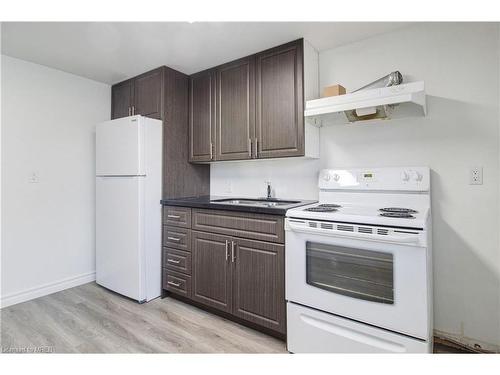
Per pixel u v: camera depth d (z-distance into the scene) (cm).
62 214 272
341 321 154
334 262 157
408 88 159
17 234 242
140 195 238
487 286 169
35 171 253
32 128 251
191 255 232
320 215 159
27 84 248
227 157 249
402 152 196
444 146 181
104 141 264
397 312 138
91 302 243
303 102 206
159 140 253
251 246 195
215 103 257
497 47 166
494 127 167
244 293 199
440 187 182
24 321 210
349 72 217
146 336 191
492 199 168
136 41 213
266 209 186
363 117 200
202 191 296
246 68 237
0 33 201
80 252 286
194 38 208
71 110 278
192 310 230
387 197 193
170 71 262
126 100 291
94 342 183
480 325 171
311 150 216
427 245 135
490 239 168
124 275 249
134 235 240
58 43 216
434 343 182
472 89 173
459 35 177
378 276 144
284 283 179
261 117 227
